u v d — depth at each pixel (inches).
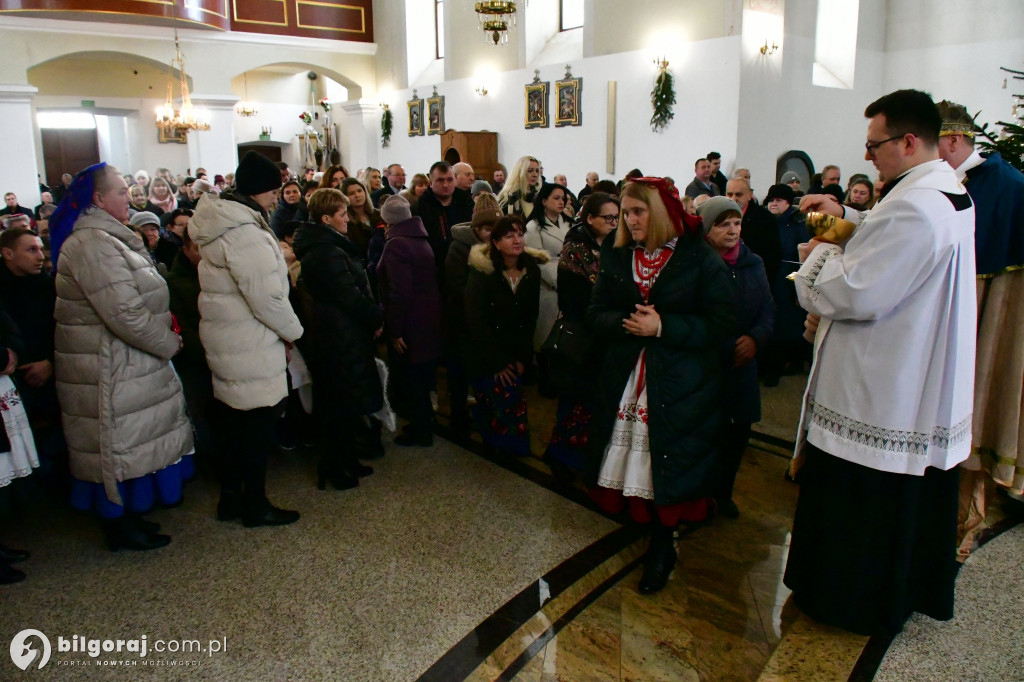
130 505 98.6
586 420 116.7
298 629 82.9
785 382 178.9
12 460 91.7
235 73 486.9
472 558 97.8
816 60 379.6
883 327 71.4
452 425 146.2
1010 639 79.0
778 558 98.1
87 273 87.6
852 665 75.6
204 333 98.0
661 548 90.8
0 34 391.9
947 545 77.7
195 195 217.8
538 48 411.2
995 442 92.6
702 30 313.3
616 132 359.9
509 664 77.0
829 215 76.7
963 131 87.9
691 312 87.0
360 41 542.6
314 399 132.6
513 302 127.6
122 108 583.5
